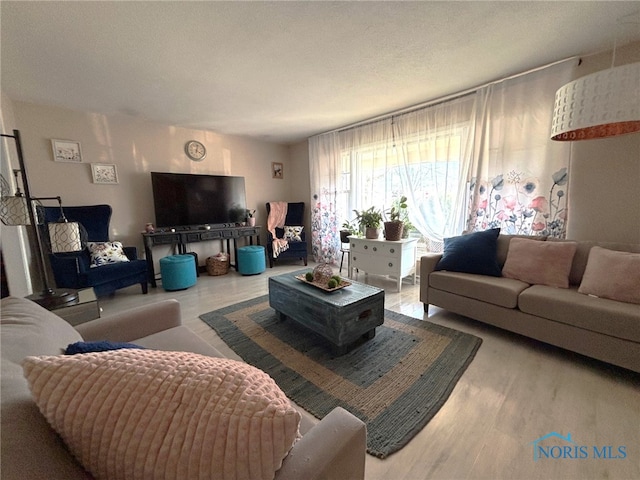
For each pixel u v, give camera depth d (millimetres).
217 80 2496
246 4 1555
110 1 1499
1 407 445
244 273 4047
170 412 455
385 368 1731
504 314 2025
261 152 4918
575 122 1546
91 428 454
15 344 688
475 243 2406
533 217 2543
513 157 2600
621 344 1542
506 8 1642
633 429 1250
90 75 2354
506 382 1584
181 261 3371
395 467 1101
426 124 3232
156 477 428
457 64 2309
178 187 3898
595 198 2258
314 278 2262
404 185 3506
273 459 448
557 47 2092
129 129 3615
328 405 1429
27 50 1946
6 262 2275
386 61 2227
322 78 2498
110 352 561
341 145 4230
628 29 1866
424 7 1617
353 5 1586
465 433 1252
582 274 2004
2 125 2529
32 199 1768
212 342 2092
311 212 4828
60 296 1805
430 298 2496
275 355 1898
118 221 3600
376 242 3340
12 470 376
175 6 1554
